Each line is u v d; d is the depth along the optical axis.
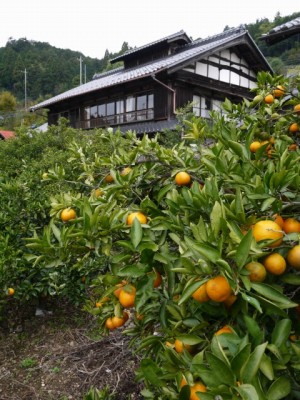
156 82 13.86
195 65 14.46
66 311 4.27
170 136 7.96
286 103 2.49
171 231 1.60
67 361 3.27
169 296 1.55
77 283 3.62
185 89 14.21
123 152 2.36
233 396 0.90
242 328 1.24
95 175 2.48
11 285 3.60
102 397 2.34
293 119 2.42
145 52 18.23
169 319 1.58
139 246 1.45
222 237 1.10
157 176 2.15
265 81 2.57
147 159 2.22
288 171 1.33
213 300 1.17
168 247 1.58
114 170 2.08
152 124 13.88
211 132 2.47
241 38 15.10
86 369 3.10
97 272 3.57
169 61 14.45
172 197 1.74
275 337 1.14
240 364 0.93
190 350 1.39
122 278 1.58
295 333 1.35
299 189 1.42
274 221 1.35
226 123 2.53
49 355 3.38
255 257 1.13
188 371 1.24
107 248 1.54
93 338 3.61
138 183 2.07
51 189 3.92
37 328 3.88
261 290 1.11
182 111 8.19
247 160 1.69
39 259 1.65
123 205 2.00
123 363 3.09
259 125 2.32
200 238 1.21
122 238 1.66
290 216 1.39
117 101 16.17
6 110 49.19
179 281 1.61
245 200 1.48
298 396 1.14
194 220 1.50
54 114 19.91
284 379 1.03
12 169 6.76
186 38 17.12
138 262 1.51
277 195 1.36
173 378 1.36
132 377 2.91
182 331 1.51
